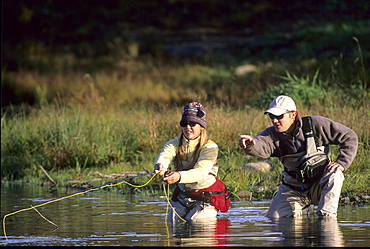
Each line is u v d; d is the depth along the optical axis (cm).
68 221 1591
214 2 9144
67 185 2677
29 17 8306
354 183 2081
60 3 9250
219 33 8306
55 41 8269
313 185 1594
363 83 4103
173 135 3017
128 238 1291
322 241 1202
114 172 2759
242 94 4409
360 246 1143
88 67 6856
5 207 1953
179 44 7838
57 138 3253
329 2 8750
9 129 3550
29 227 1498
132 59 7144
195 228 1419
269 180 2292
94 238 1302
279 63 5109
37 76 6119
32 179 2927
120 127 3353
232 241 1224
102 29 8738
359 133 2581
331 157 2322
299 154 1580
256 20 8581
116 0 9625
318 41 6172
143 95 5100
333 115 2875
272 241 1214
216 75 5634
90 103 4356
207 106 3222
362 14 8331
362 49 5491
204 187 1627
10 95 5228
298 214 1609
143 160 2905
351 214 1609
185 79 5756
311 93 3731
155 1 9456
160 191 2302
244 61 6341
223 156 2738
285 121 1562
